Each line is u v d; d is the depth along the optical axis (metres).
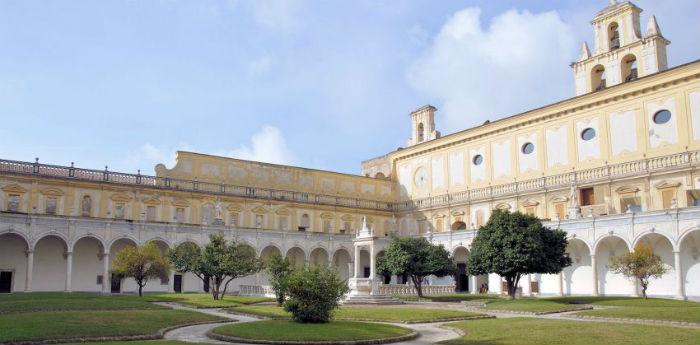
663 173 51.16
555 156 61.69
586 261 52.03
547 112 62.47
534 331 22.75
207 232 59.84
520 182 63.72
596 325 24.77
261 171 72.81
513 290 43.66
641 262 40.97
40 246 54.78
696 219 42.41
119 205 60.62
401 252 49.91
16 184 55.09
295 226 72.81
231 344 20.03
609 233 47.78
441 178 75.62
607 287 50.28
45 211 56.31
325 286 25.36
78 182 58.28
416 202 78.31
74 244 53.09
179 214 64.25
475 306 39.88
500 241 42.34
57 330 21.08
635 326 24.28
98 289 57.19
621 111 56.09
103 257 53.94
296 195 73.75
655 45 56.88
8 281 52.84
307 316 24.97
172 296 46.12
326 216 75.75
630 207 51.28
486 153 69.62
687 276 45.41
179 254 46.41
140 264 45.38
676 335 21.27
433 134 82.25
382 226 80.50
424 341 21.53
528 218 43.16
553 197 60.16
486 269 43.22
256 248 62.66
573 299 42.81
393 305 41.56
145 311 30.31
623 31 60.25
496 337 21.59
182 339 21.58
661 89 53.00
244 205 69.12
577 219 50.47
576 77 64.19
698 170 49.00
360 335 21.45
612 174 55.06
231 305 38.69
